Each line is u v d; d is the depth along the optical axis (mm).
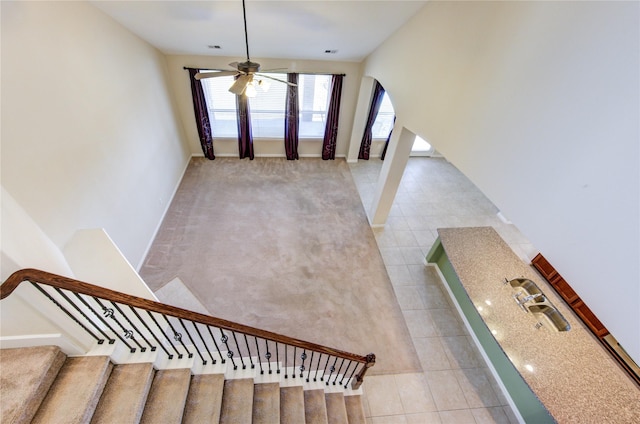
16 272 1339
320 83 5824
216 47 4492
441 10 2541
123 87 3469
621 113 1143
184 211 4883
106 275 2332
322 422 2387
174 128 5359
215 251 4211
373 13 3016
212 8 2867
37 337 1660
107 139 3088
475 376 3064
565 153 1438
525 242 4820
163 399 1938
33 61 2109
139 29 3602
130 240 3566
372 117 6086
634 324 1149
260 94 5719
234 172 6059
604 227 1253
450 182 6371
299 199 5430
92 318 1972
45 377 1643
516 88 1752
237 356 2926
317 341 3256
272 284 3826
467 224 5195
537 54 1576
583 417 2057
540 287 3023
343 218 5070
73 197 2498
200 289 3686
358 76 5668
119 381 1868
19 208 1585
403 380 2992
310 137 6527
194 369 2174
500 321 2727
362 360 2361
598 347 2498
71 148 2498
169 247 4203
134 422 1723
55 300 1589
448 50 2492
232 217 4855
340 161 6793
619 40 1134
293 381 2572
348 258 4312
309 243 4500
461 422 2742
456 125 2455
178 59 5059
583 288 1405
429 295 3861
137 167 3805
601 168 1248
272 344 3125
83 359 1821
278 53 4918
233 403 2172
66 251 2299
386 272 4148
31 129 2068
